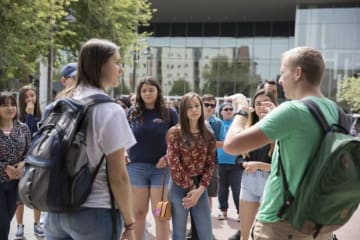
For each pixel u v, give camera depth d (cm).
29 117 655
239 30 4253
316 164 233
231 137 261
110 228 265
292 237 252
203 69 4212
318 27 3744
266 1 3844
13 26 1138
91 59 272
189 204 452
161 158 495
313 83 262
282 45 4162
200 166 461
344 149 223
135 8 1838
